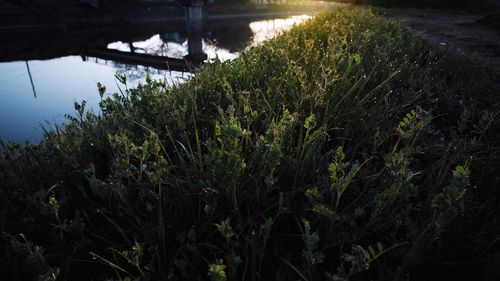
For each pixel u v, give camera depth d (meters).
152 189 1.59
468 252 1.29
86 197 1.65
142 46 48.38
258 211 1.47
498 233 1.29
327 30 6.24
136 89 2.88
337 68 2.91
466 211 1.42
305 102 2.33
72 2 61.16
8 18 52.09
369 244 1.33
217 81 3.05
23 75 22.84
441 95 3.05
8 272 1.38
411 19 23.52
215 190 1.37
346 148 2.08
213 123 2.20
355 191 1.58
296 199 1.59
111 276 1.31
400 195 1.32
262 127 2.10
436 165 1.66
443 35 11.94
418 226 1.32
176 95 2.81
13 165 2.01
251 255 1.27
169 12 77.62
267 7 105.88
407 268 1.16
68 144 2.09
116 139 1.66
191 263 1.29
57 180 1.84
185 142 2.02
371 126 2.14
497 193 1.60
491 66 4.97
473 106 2.65
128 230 1.43
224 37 45.00
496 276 1.13
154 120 2.46
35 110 11.70
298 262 1.30
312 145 1.64
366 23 8.24
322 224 1.35
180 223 1.47
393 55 4.29
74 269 1.37
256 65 3.54
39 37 50.47
